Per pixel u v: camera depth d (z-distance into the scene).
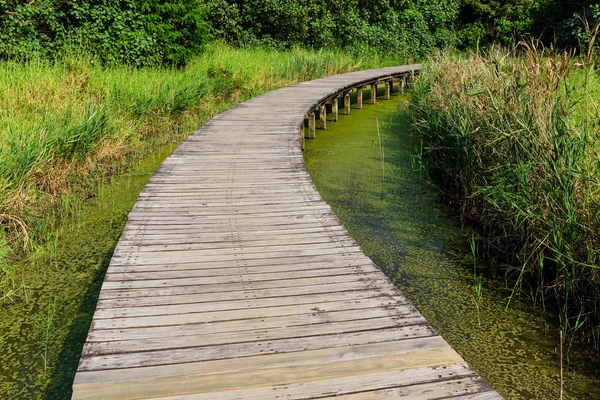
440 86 7.69
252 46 17.41
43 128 5.79
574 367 3.07
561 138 3.90
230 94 11.45
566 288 3.50
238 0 18.47
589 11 15.08
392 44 20.70
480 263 4.48
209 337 2.43
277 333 2.47
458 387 2.10
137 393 2.05
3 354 3.13
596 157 3.64
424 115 8.45
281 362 2.25
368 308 2.71
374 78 13.32
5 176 4.85
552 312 3.71
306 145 8.61
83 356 2.26
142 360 2.25
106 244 4.71
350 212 5.59
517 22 22.41
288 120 7.99
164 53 11.11
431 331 2.50
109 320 2.56
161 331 2.47
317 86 11.66
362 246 4.76
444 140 6.29
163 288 2.90
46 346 3.22
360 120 11.05
